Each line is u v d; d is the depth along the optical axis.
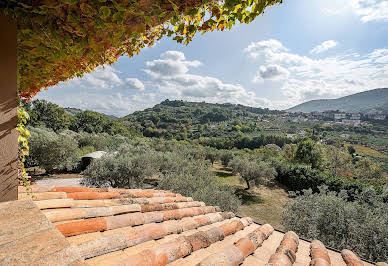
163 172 15.46
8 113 1.46
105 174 12.10
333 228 5.73
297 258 2.10
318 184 14.48
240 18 1.12
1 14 1.28
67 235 1.53
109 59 1.95
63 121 33.34
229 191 10.23
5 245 0.97
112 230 1.77
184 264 1.51
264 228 2.67
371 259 4.97
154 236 1.78
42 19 1.27
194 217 2.68
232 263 1.56
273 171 15.48
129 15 1.20
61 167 15.68
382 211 6.00
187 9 1.11
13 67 1.42
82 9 1.13
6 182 1.50
